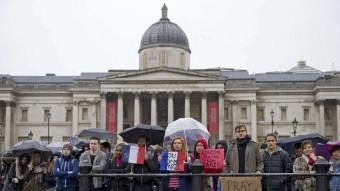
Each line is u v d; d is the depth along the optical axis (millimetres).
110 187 22391
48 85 126500
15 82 125688
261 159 21172
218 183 19750
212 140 115000
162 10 139000
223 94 117250
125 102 125000
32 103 126688
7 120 120562
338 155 21578
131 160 21172
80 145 35969
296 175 17531
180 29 136875
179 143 20656
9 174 25219
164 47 133000
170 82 117000
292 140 31734
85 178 18438
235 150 21500
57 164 22656
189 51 136625
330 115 123875
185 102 117500
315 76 132250
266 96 126750
